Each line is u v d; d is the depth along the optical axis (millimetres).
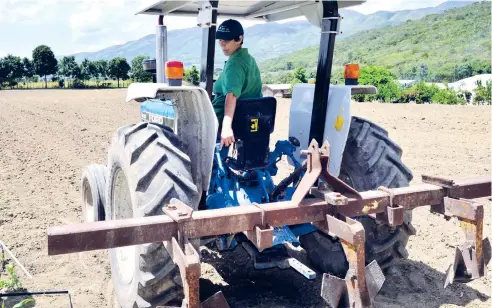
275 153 4102
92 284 4312
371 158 3850
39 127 12844
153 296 3182
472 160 8617
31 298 3947
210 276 4418
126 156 3336
